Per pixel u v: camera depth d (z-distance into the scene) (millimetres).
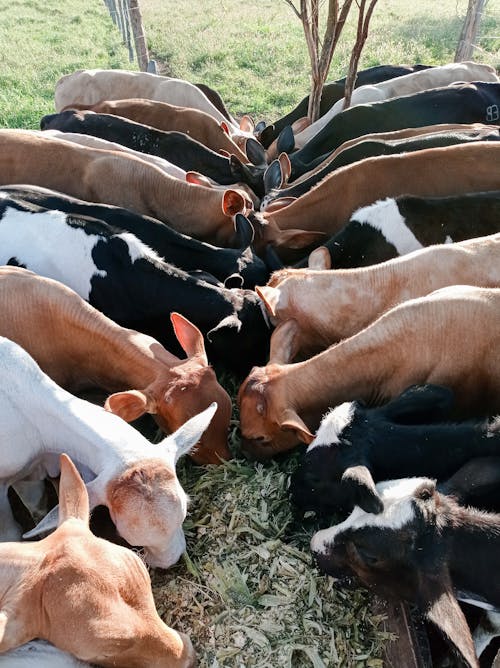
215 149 3096
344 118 2902
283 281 1871
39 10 7027
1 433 1437
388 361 1620
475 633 1398
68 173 2391
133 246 1888
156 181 2379
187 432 1397
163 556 1327
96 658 1082
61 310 1670
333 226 2271
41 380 1455
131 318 1896
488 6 6691
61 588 1084
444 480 1442
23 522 1650
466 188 2195
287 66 5082
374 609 1356
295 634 1307
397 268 1801
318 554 1378
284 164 2664
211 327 1861
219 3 7121
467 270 1780
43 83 4859
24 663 1086
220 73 4930
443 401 1526
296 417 1568
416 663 1271
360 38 2861
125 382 1685
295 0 7070
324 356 1628
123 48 5711
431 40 5637
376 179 2195
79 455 1412
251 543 1450
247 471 1620
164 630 1135
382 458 1442
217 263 2043
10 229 1952
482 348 1590
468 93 2979
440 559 1256
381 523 1278
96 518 1335
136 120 3094
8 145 2393
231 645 1291
